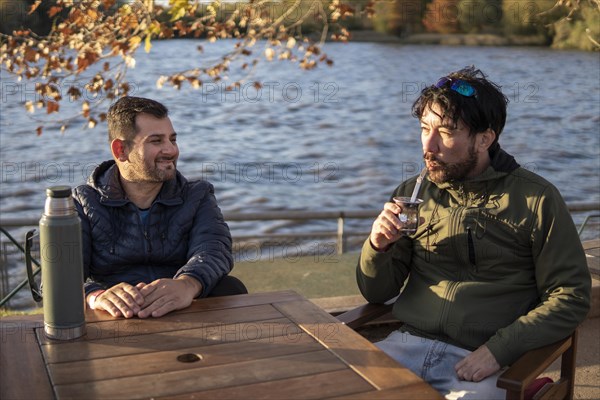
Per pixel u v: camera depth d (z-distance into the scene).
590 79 36.19
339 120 28.86
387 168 19.72
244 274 6.34
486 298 2.59
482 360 2.38
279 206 15.09
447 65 42.97
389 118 29.50
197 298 2.73
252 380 1.91
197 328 2.29
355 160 20.97
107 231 3.00
